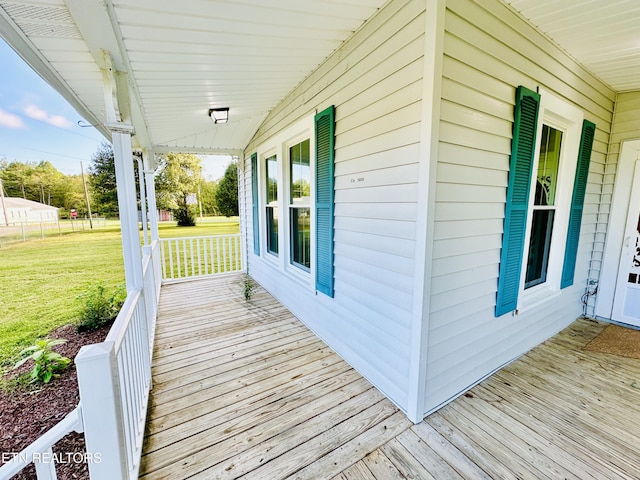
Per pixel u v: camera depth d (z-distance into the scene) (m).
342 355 2.73
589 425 1.88
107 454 1.11
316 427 1.87
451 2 1.62
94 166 16.14
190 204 18.52
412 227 1.81
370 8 1.93
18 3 1.22
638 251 3.28
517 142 2.16
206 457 1.65
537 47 2.19
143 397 1.98
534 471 1.55
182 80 2.59
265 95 3.42
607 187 3.46
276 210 4.49
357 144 2.30
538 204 2.80
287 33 2.08
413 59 1.72
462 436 1.79
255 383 2.35
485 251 2.15
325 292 2.93
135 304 1.82
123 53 1.77
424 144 1.68
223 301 4.39
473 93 1.83
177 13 1.63
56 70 1.97
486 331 2.31
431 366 1.93
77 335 3.93
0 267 8.12
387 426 1.88
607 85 3.14
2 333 4.06
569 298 3.34
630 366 2.57
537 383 2.32
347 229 2.51
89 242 11.11
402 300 1.94
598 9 1.88
